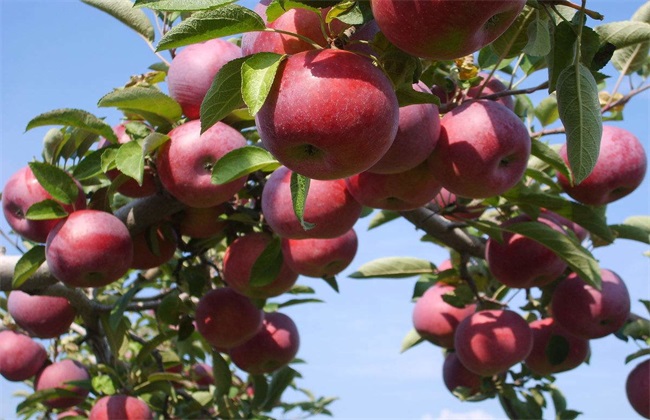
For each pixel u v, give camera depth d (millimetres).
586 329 1642
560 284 1662
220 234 1604
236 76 1146
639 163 1562
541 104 1688
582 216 1532
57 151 1551
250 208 1583
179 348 1830
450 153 1343
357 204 1436
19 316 1693
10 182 1537
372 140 1133
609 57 1237
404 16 1047
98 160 1505
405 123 1301
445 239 1616
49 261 1479
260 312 1648
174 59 1497
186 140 1445
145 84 1529
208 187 1450
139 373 1749
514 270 1575
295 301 1794
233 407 1803
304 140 1122
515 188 1518
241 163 1409
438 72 1404
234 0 1053
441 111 1385
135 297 1746
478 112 1348
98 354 1755
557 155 1437
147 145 1428
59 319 1693
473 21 1029
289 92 1113
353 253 1547
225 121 1494
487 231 1551
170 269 1737
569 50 1229
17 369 1819
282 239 1533
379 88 1133
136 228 1525
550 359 1668
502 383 1742
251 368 1729
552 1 1220
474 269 1723
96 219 1479
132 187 1508
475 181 1348
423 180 1376
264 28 1141
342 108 1102
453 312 1722
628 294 1652
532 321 1779
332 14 1130
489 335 1626
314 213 1423
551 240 1521
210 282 1674
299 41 1218
